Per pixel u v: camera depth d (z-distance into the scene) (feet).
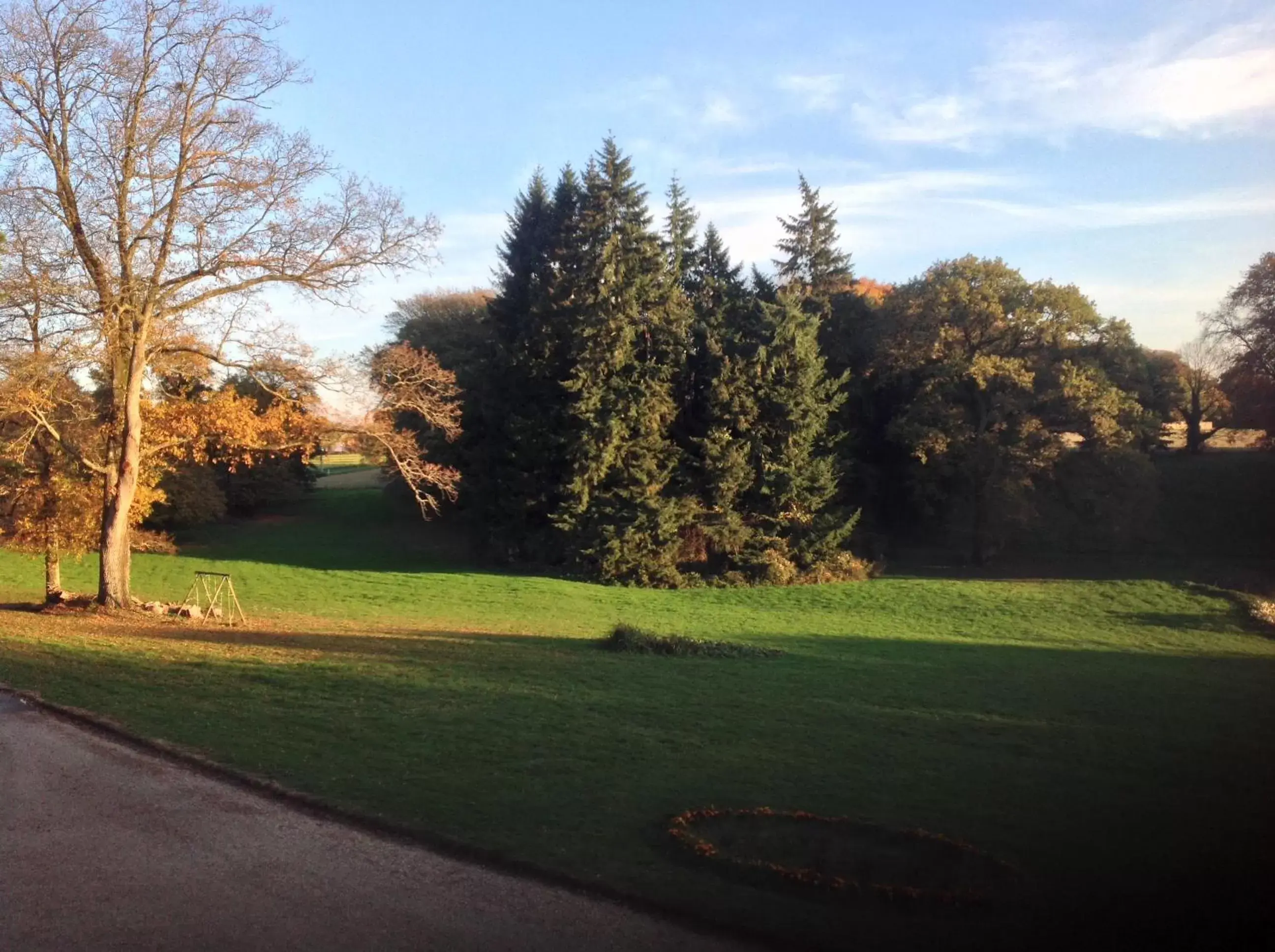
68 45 65.26
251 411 82.84
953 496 155.33
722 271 165.99
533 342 146.61
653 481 141.90
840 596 127.03
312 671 49.88
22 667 47.52
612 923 19.66
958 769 34.94
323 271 74.64
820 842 25.26
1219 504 159.22
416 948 18.37
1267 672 73.56
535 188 155.94
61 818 25.85
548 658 61.98
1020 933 19.75
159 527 177.58
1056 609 114.62
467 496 158.40
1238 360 147.43
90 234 67.82
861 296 169.78
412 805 26.99
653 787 30.27
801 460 144.05
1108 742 42.27
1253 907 21.63
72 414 79.97
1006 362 138.72
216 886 21.29
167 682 44.73
